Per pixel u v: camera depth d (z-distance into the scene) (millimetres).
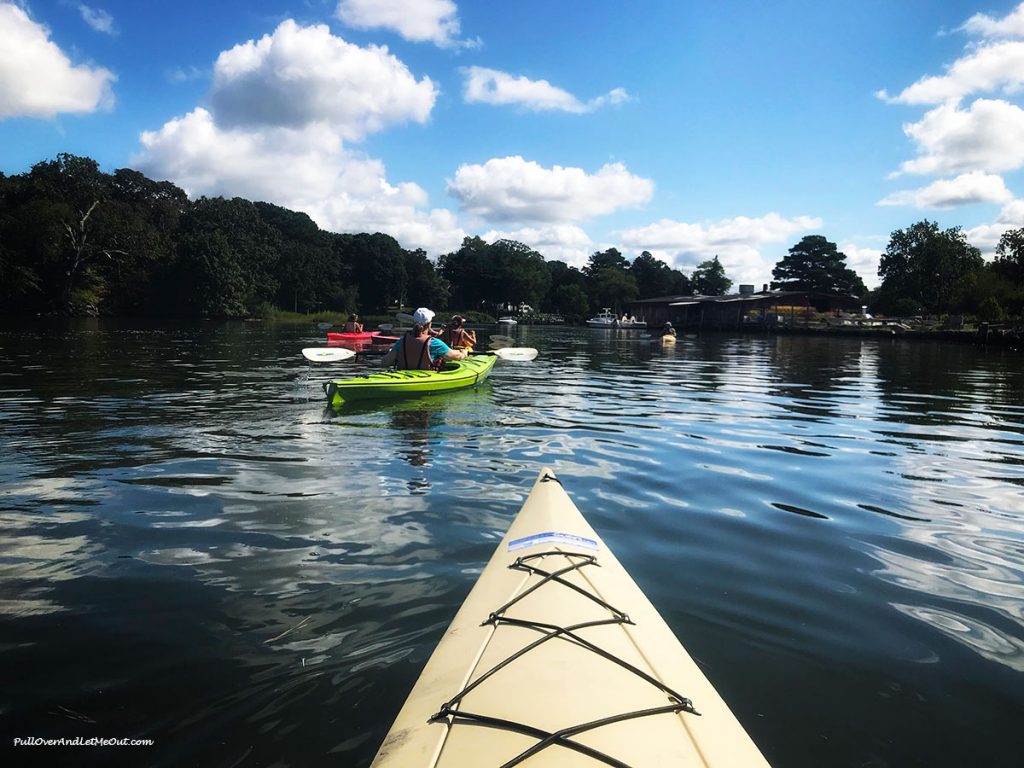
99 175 49656
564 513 3379
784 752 1897
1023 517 4086
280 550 3336
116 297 47688
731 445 6105
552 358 17578
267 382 9961
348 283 72250
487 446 5793
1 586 2906
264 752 1852
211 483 4496
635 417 7590
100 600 2777
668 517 3994
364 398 8070
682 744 1599
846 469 5262
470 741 1570
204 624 2572
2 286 38875
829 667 2342
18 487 4367
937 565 3312
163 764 1806
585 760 1502
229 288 49656
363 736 1914
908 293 52719
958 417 7961
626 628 2193
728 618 2695
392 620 2600
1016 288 34781
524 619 2199
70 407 7434
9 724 1973
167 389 9039
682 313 55188
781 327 41812
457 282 82688
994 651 2475
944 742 1953
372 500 4168
